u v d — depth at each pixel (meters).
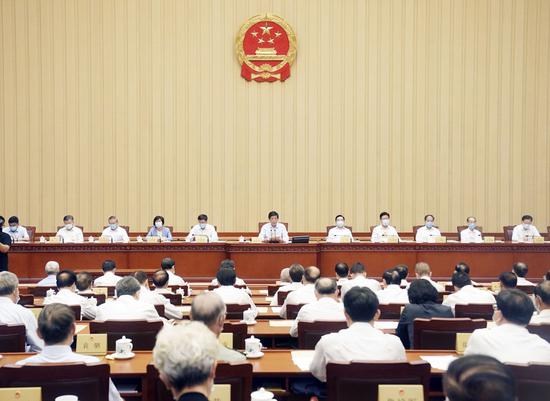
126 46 14.30
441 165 14.49
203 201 14.44
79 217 14.31
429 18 14.38
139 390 4.18
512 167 14.45
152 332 4.64
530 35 14.47
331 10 14.35
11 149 14.27
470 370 1.45
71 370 3.18
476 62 14.45
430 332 4.56
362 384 3.20
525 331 3.52
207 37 14.34
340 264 7.55
